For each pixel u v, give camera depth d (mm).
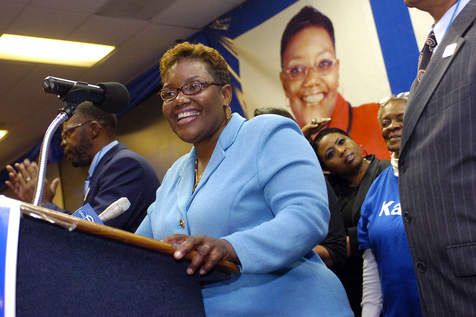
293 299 1384
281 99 4891
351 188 2922
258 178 1417
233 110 5355
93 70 6648
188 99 1523
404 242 2100
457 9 1416
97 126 2801
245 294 1385
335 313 1402
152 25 5656
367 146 4164
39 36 5652
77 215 1705
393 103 2438
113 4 5156
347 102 4340
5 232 867
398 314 2102
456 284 1261
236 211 1408
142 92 6840
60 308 938
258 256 1236
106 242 1017
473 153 1226
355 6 4273
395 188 2256
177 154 6691
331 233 2455
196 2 5242
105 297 994
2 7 5012
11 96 7199
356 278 2656
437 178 1283
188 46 1562
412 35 3922
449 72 1297
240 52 5305
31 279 917
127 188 2508
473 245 1219
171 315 1083
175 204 1548
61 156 8797
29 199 2367
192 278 1160
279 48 4910
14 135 8859
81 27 5562
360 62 4254
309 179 1385
